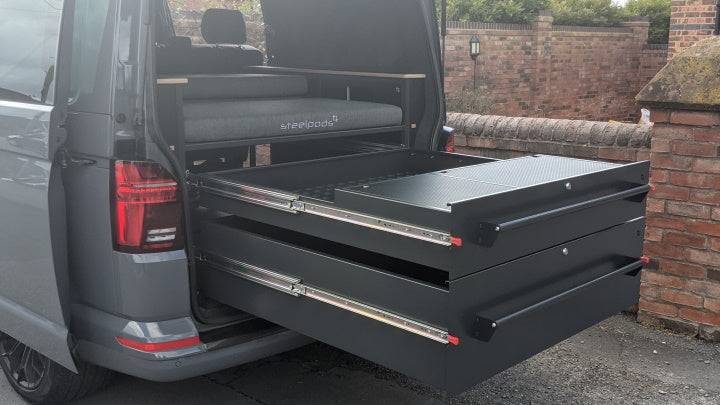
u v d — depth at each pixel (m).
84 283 3.22
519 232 2.63
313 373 4.10
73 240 3.23
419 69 4.34
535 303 2.74
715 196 4.34
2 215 3.47
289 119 3.85
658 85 4.44
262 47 5.21
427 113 4.36
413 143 4.40
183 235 3.10
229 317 3.20
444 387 2.45
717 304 4.43
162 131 3.15
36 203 3.21
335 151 4.62
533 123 5.63
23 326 3.50
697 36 10.65
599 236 3.04
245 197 3.08
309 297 2.82
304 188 3.81
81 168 3.12
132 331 3.05
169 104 3.15
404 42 4.35
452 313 2.41
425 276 3.00
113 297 3.11
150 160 2.97
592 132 5.27
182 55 4.67
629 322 4.77
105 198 3.03
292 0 4.88
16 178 3.32
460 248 2.41
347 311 2.71
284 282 2.91
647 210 4.62
